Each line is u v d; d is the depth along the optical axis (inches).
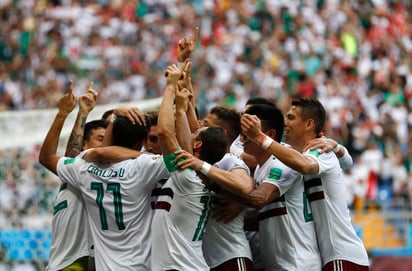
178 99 717.9
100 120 825.5
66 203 764.6
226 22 2440.9
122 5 2432.3
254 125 707.4
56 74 2247.8
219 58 2305.6
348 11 2556.6
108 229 737.0
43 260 1450.5
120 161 739.4
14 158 1542.8
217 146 717.9
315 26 2474.2
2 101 2160.4
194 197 709.3
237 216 738.2
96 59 2292.1
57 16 2390.5
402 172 1974.7
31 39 2329.0
